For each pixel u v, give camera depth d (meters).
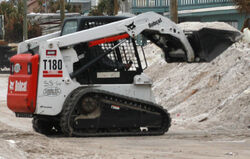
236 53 50.75
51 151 25.53
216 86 48.50
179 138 34.66
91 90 35.09
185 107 48.75
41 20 154.88
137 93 37.25
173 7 66.50
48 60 34.81
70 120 34.69
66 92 35.19
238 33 39.47
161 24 38.12
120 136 36.00
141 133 36.38
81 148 28.11
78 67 36.34
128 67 37.28
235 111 41.88
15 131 32.66
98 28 36.16
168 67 62.41
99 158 24.59
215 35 39.19
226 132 37.47
